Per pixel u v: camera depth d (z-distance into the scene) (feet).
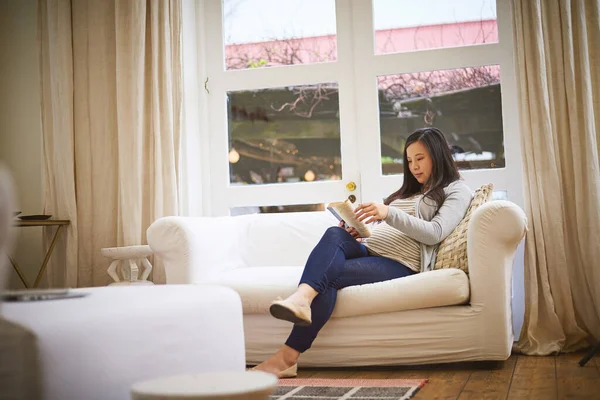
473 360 8.64
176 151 12.48
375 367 9.16
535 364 9.28
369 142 12.84
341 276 8.71
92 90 12.74
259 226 11.51
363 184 12.83
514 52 11.25
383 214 8.59
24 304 4.66
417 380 7.98
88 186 12.62
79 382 4.15
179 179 12.45
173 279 9.70
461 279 8.61
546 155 10.80
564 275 10.53
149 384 4.15
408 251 9.14
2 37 13.65
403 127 12.79
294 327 8.42
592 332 10.53
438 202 9.27
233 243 11.05
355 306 8.75
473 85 12.51
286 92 13.41
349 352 8.93
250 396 3.95
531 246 10.69
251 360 9.34
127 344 4.58
